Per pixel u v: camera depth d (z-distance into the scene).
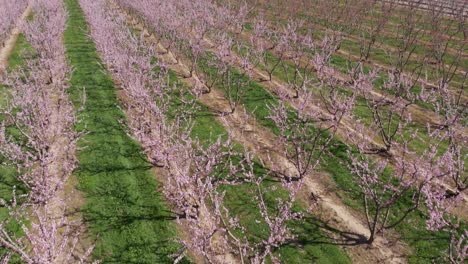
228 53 21.39
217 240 11.06
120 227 11.61
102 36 22.31
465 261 10.49
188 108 18.94
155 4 29.86
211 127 17.17
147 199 12.77
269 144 15.95
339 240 11.30
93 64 24.80
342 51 28.16
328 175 14.09
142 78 17.05
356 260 10.64
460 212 12.07
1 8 31.86
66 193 12.91
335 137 16.19
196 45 22.30
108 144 15.73
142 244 11.04
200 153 14.95
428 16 31.25
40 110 14.44
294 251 10.88
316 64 18.88
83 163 14.45
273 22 34.50
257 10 37.72
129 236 11.30
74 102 19.39
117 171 14.10
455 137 14.21
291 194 10.42
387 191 13.08
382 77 22.92
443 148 15.50
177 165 11.95
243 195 12.99
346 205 12.68
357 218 12.13
